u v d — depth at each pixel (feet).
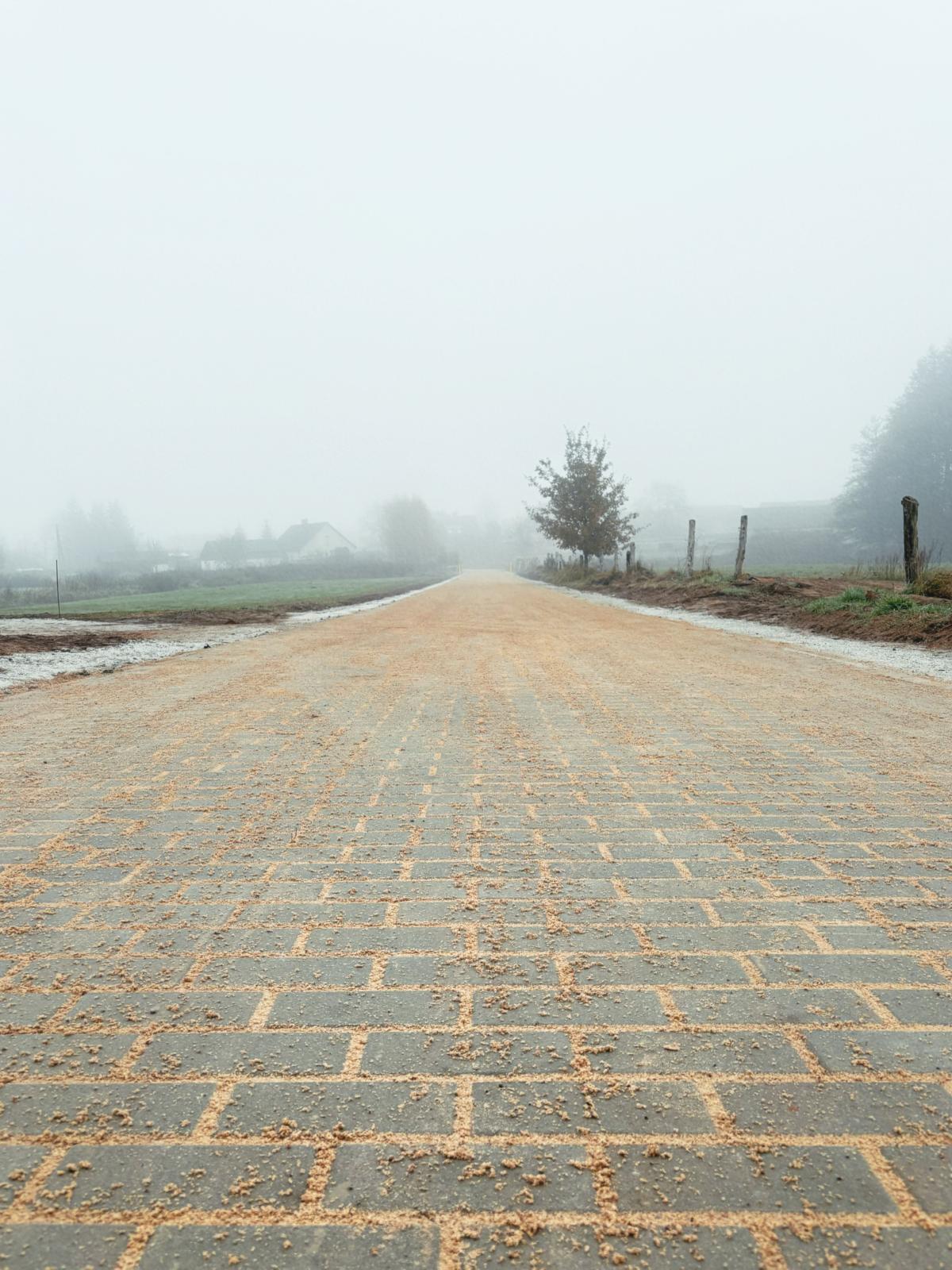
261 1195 4.66
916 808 11.96
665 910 8.50
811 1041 6.15
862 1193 4.66
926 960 7.41
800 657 29.91
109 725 18.12
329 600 81.10
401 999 6.79
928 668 26.78
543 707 20.21
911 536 48.01
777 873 9.50
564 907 8.60
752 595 57.16
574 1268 4.16
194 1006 6.67
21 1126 5.25
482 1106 5.43
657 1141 5.08
